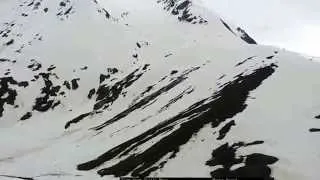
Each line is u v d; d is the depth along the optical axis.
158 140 100.88
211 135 93.38
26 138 146.12
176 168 85.56
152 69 176.88
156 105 135.75
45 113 167.88
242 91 111.56
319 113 91.44
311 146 79.19
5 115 166.12
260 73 120.50
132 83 169.12
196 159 86.00
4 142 141.75
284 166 73.12
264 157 76.88
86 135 136.25
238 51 160.62
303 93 102.62
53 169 108.81
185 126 101.44
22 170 112.06
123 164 96.69
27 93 177.00
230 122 95.19
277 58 131.38
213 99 114.38
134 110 142.12
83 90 177.38
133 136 114.81
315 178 69.25
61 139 140.75
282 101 100.31
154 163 91.06
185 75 155.75
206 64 159.75
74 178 96.00
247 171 74.00
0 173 110.69
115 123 136.50
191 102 122.44
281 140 83.00
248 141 85.25
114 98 163.62
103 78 181.12
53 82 182.00
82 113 160.12
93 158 110.31
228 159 81.25
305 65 120.69
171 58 183.62
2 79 181.62
